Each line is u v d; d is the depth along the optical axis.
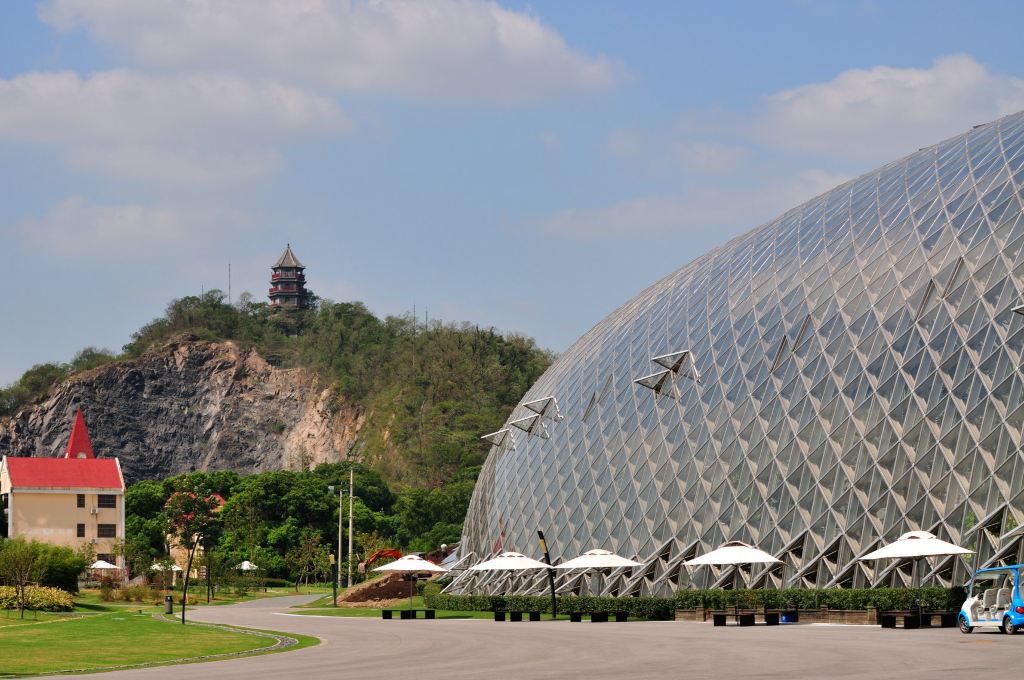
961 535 51.50
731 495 64.06
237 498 182.12
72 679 34.94
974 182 59.81
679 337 73.94
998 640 39.94
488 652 41.81
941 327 55.88
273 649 47.28
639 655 38.00
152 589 111.62
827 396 60.12
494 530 89.38
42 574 87.75
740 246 77.25
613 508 73.50
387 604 101.00
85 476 146.50
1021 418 50.91
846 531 56.69
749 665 32.91
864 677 28.20
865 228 64.44
